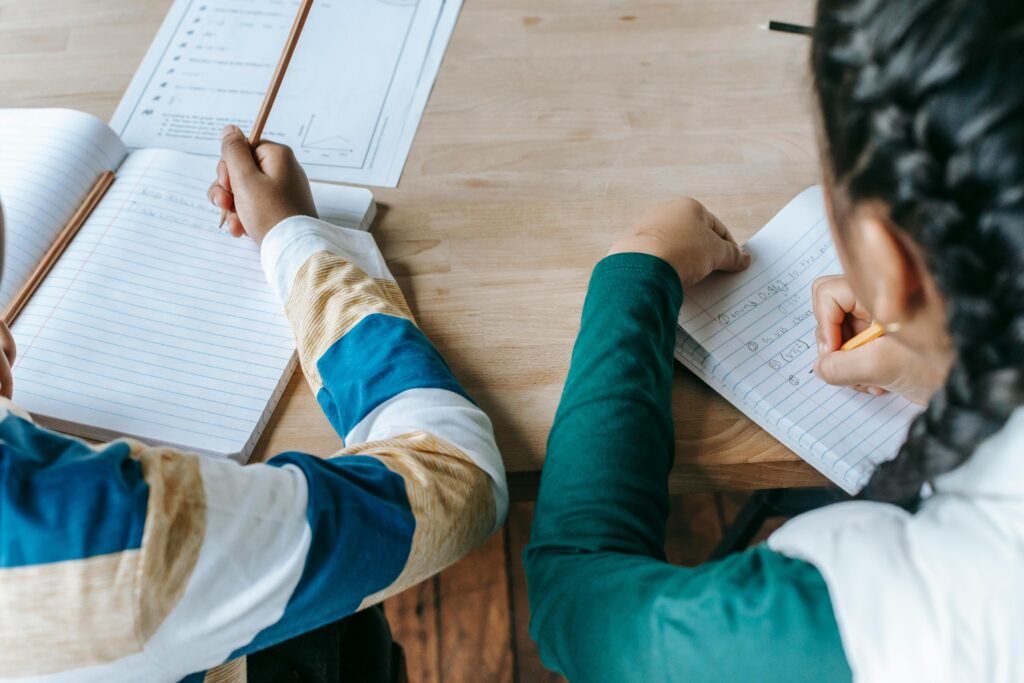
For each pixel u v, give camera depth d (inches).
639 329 25.3
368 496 20.5
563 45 37.5
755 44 37.3
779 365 27.3
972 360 12.9
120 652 16.7
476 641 54.7
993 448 14.6
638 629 18.6
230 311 29.4
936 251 12.4
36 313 28.8
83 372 27.4
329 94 36.0
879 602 14.7
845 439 25.9
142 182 32.3
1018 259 11.5
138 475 16.5
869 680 14.4
